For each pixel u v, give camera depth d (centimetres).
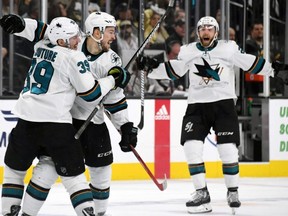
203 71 1296
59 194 1538
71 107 968
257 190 1655
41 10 1795
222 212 1301
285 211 1314
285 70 1305
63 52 942
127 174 1834
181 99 1881
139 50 1088
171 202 1435
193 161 1291
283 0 2034
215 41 1310
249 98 2048
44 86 938
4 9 1809
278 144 1983
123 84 987
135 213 1277
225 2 1952
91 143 1032
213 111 1297
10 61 1802
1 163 1727
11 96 1730
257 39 2047
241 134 2039
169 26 1984
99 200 1063
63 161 933
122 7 1927
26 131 938
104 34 1015
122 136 1041
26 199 949
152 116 1859
